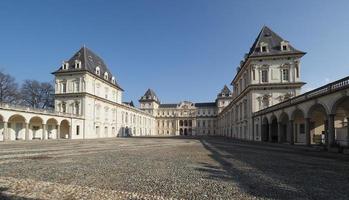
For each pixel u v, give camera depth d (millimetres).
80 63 60094
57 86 60125
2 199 6004
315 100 23266
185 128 124688
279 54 45312
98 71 65562
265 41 48406
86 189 6961
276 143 33250
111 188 7117
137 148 22844
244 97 50969
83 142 34875
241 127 54312
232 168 11000
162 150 20547
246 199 6242
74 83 59062
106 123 67562
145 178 8539
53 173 9227
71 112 58094
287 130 37938
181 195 6500
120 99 80125
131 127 87438
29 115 41094
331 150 20312
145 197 6254
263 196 6527
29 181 7855
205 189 7145
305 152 19312
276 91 44875
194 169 10539
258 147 24984
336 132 26859
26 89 66875
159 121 125875
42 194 6438
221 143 33469
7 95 60625
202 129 122750
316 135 32250
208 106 123375
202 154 17141
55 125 53562
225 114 84125
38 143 30688
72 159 13484
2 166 10750
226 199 6223
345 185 7809
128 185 7496
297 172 10078
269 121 37188
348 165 12188
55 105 59219
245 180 8453
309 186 7652
